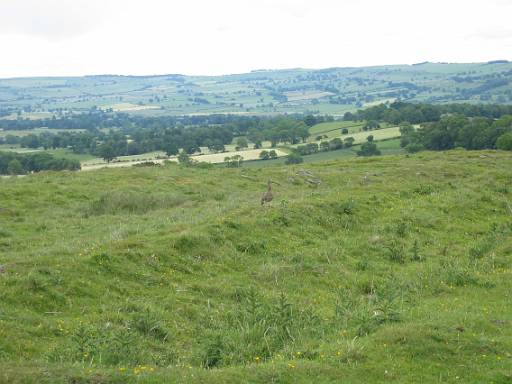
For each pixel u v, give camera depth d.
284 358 11.01
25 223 24.38
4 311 12.68
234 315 14.00
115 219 25.39
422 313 13.92
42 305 13.52
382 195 27.77
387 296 15.30
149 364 11.05
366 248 20.91
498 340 11.82
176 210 26.78
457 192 29.77
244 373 9.95
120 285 15.27
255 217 21.84
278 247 20.02
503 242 22.28
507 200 29.28
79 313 13.53
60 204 28.55
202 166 44.53
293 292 16.59
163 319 13.70
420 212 25.67
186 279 16.50
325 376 10.06
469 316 13.38
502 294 16.27
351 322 13.52
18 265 15.09
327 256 19.53
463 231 24.08
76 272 15.22
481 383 10.05
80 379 9.30
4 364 9.63
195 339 12.88
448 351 11.24
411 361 10.83
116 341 11.62
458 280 17.42
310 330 12.67
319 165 42.72
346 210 24.50
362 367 10.45
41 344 11.68
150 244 17.95
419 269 18.95
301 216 22.88
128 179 34.00
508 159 42.16
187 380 9.55
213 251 18.47
